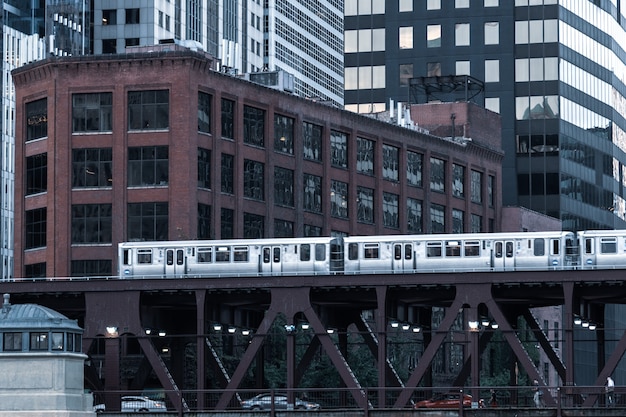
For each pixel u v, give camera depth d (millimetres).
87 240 166375
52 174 168000
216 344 156250
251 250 139500
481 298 123750
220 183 169000
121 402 128375
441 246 135750
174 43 177375
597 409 113125
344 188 189750
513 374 149875
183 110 164375
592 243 130375
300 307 127312
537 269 124000
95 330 131125
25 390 114688
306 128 183500
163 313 139875
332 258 138125
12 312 117000
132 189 165500
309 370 157500
